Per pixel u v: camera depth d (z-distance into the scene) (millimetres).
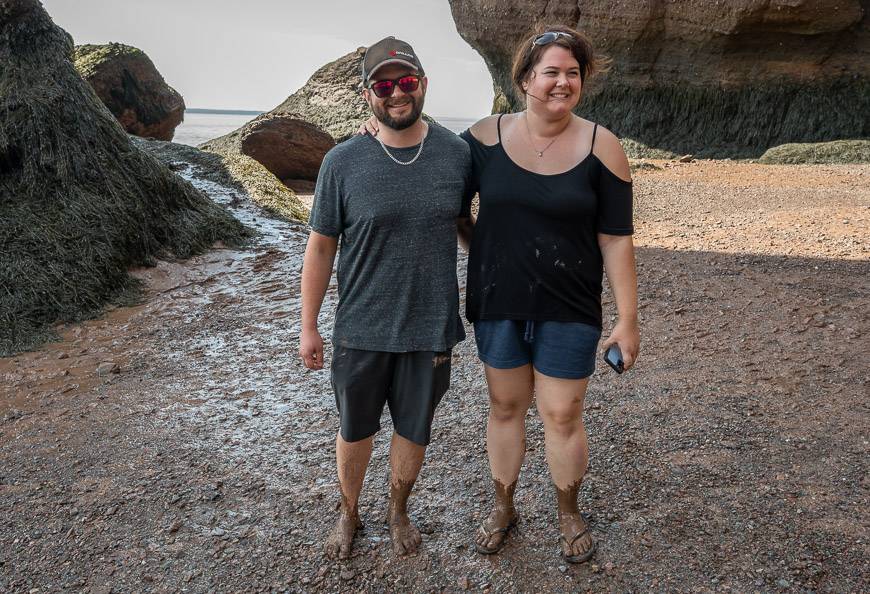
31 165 6723
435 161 2441
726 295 5488
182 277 6871
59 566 2793
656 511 2947
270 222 8844
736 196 11508
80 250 6328
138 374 4754
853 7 16781
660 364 4414
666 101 20219
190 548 2879
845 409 3678
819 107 18031
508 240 2439
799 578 2523
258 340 5305
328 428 3881
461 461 3434
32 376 4762
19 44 7277
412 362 2559
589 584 2566
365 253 2459
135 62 18969
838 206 9602
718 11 17812
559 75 2303
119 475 3453
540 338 2488
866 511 2861
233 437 3822
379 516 3023
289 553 2824
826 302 5160
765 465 3234
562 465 2607
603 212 2434
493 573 2650
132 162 7445
